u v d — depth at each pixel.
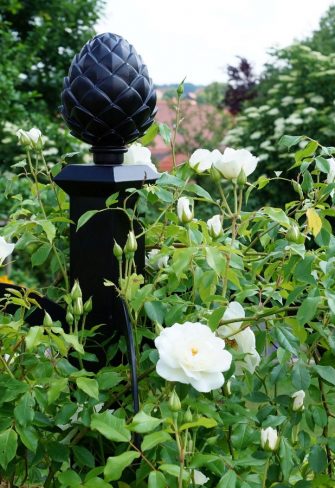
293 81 9.21
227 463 1.17
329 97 8.90
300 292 1.23
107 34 1.45
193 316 1.29
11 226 1.55
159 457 1.23
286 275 1.29
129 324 1.30
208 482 1.29
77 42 11.39
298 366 1.29
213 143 12.40
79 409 1.29
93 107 1.39
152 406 1.20
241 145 9.33
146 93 1.43
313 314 1.17
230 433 1.34
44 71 11.31
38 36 10.45
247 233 1.50
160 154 12.25
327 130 8.34
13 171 7.78
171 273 1.34
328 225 1.50
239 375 1.45
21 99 8.31
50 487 1.36
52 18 11.12
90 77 1.40
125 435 1.10
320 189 1.59
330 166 1.51
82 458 1.24
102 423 1.10
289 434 1.32
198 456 1.12
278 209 1.35
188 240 1.36
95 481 1.12
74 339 1.18
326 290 1.21
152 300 1.31
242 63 14.56
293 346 1.29
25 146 1.72
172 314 1.27
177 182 1.43
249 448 1.39
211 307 1.43
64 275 1.63
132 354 1.25
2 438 1.15
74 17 11.27
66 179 1.40
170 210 1.63
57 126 8.11
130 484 1.28
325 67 8.94
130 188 1.41
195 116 13.55
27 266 6.59
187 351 1.10
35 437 1.18
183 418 1.17
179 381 1.12
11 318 1.42
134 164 1.49
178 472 1.08
